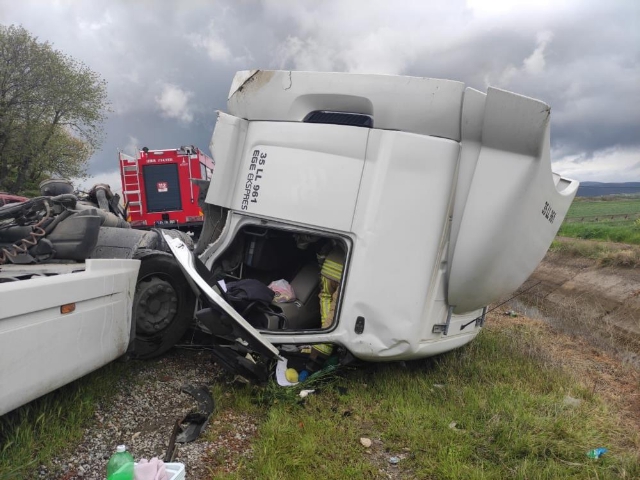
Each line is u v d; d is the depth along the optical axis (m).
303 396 4.17
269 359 4.38
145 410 3.80
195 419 3.67
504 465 3.32
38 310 2.95
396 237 4.21
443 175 4.18
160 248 5.15
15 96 25.58
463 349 5.76
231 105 4.95
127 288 4.01
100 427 3.46
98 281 3.56
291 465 3.17
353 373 4.80
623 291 11.42
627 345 7.70
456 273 4.35
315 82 4.56
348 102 4.52
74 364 3.32
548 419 3.85
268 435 3.48
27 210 4.19
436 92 4.14
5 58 25.09
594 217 32.72
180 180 16.34
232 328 3.97
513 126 3.89
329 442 3.52
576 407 4.25
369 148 4.28
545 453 3.51
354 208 4.30
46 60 25.70
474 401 4.24
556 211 4.74
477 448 3.53
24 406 3.26
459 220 4.24
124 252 4.71
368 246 4.23
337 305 4.36
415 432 3.69
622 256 13.47
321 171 4.43
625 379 5.66
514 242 4.24
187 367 4.72
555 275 14.27
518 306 10.14
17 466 2.81
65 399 3.57
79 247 4.02
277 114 4.75
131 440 3.37
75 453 3.13
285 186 4.57
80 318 3.36
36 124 26.38
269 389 4.11
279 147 4.65
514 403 4.20
